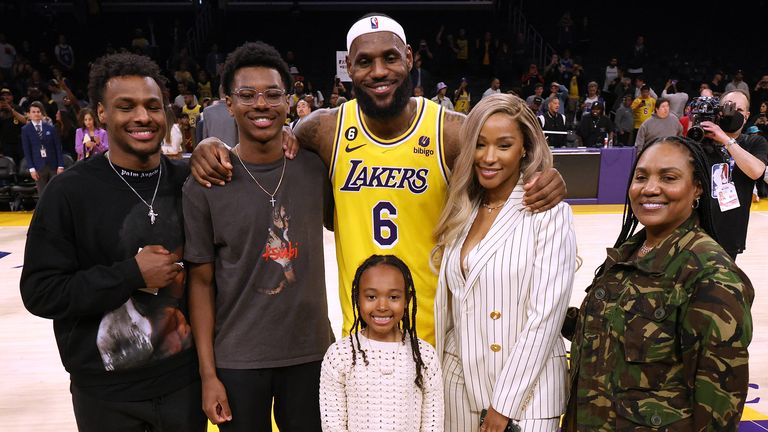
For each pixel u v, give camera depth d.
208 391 1.80
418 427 1.72
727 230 3.10
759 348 3.73
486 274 1.73
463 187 1.80
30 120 7.32
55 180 1.70
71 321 1.72
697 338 1.41
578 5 16.53
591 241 6.30
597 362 1.56
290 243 1.85
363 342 1.73
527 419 1.69
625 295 1.54
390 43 1.84
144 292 1.75
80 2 15.62
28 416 3.05
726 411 1.38
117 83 1.69
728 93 3.21
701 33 16.09
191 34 15.77
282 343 1.84
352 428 1.71
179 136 6.19
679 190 1.51
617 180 8.18
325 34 16.06
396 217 1.97
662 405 1.46
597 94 11.52
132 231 1.74
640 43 13.88
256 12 16.34
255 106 1.76
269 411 1.89
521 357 1.68
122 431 1.79
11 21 14.71
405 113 1.94
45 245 1.66
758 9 16.20
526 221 1.74
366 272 1.70
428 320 1.99
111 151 1.75
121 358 1.72
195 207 1.80
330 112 2.04
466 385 1.81
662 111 7.86
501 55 14.04
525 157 1.81
